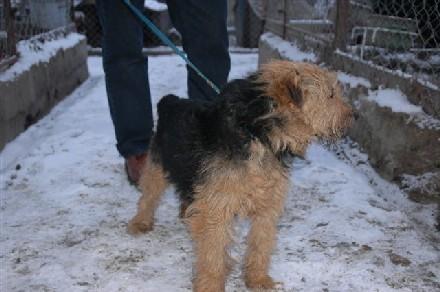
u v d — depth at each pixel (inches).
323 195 173.5
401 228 151.9
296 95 107.7
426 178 177.3
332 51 250.5
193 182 118.9
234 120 111.7
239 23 538.3
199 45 170.6
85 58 378.9
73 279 128.1
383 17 231.3
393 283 126.3
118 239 147.2
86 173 192.7
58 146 223.5
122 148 176.4
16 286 125.3
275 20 384.8
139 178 168.2
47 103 288.4
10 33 253.9
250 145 111.1
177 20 173.0
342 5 241.3
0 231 151.1
